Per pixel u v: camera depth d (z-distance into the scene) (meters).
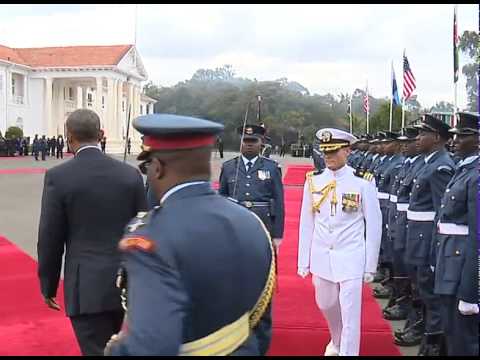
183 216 1.76
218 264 1.72
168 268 1.65
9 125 51.47
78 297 3.35
